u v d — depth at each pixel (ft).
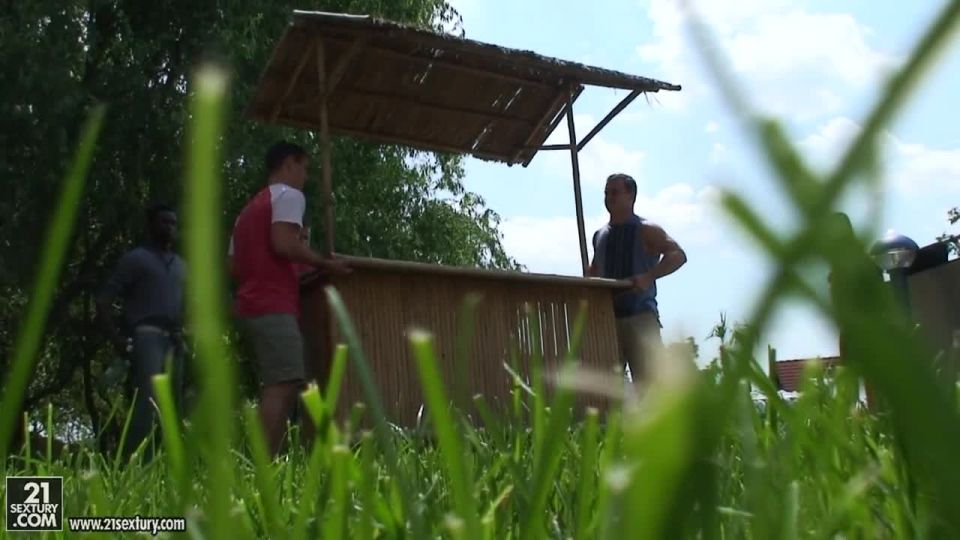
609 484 0.93
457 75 26.84
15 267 40.83
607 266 23.77
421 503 3.00
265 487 2.27
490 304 21.45
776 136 0.82
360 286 19.70
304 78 25.08
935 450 0.79
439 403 1.57
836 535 2.53
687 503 0.85
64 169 40.68
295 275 17.65
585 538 2.52
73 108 41.42
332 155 48.83
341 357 2.40
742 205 0.83
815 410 2.81
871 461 2.97
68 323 50.37
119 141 44.86
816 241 0.81
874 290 0.81
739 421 1.87
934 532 1.14
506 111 28.91
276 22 48.44
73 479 5.99
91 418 51.11
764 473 1.76
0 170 39.50
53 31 41.39
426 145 29.25
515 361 4.56
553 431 1.93
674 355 0.83
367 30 21.95
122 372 21.88
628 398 1.18
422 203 58.29
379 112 27.43
